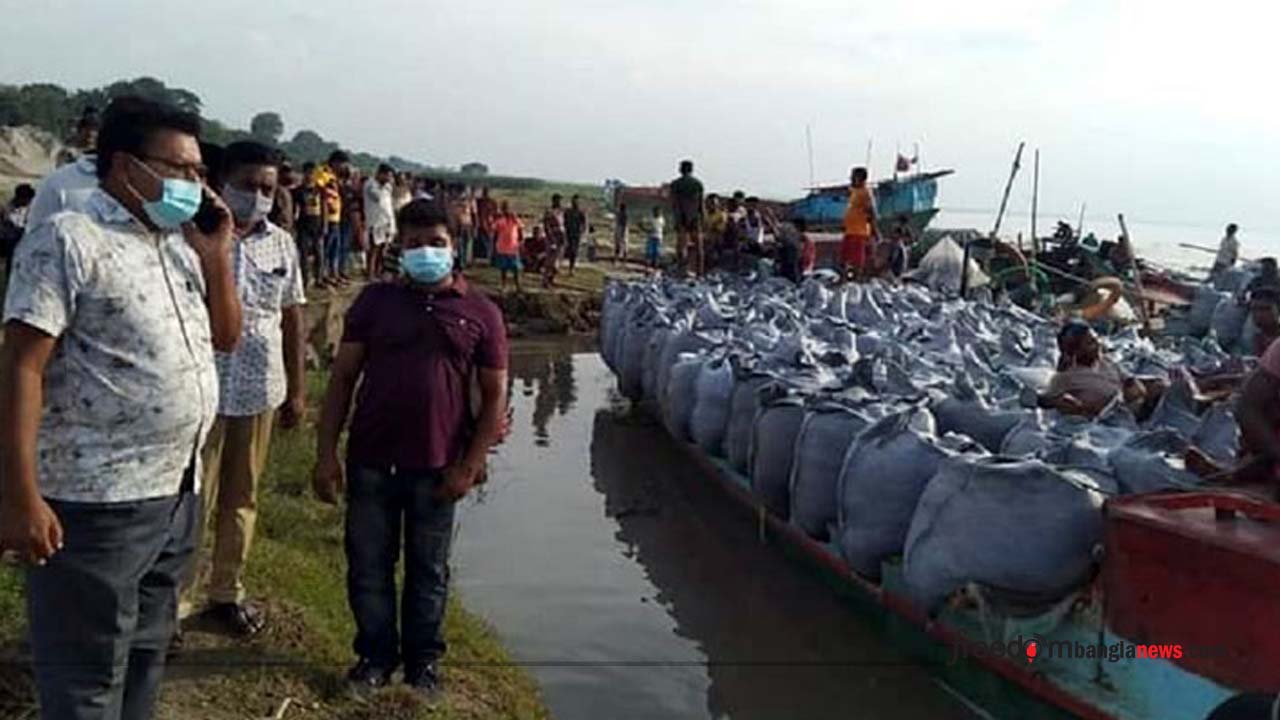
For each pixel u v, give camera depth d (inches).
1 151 1069.1
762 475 349.1
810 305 585.3
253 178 203.6
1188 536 205.9
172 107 136.3
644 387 550.0
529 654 289.4
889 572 290.8
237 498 216.5
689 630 315.0
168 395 136.9
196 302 143.2
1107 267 853.2
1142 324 674.2
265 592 242.2
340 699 203.8
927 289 700.0
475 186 1069.8
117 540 136.2
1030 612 241.0
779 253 863.7
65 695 136.7
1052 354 446.6
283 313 220.2
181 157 136.3
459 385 205.6
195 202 136.9
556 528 405.1
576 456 523.2
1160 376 394.0
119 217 135.1
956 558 243.4
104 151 135.7
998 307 613.3
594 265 1167.0
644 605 332.2
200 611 222.5
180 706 189.6
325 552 297.7
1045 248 919.7
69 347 132.6
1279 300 422.3
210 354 145.9
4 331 128.6
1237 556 197.2
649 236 1229.1
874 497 283.3
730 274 830.5
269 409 214.4
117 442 135.0
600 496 451.2
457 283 208.5
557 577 351.6
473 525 402.3
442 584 211.6
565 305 934.4
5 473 125.9
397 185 831.1
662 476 483.5
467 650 253.1
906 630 291.7
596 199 2591.0
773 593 346.0
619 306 666.8
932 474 276.7
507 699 233.3
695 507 437.1
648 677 282.2
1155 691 215.9
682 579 355.9
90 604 136.0
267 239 211.6
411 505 207.5
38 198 169.9
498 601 327.0
